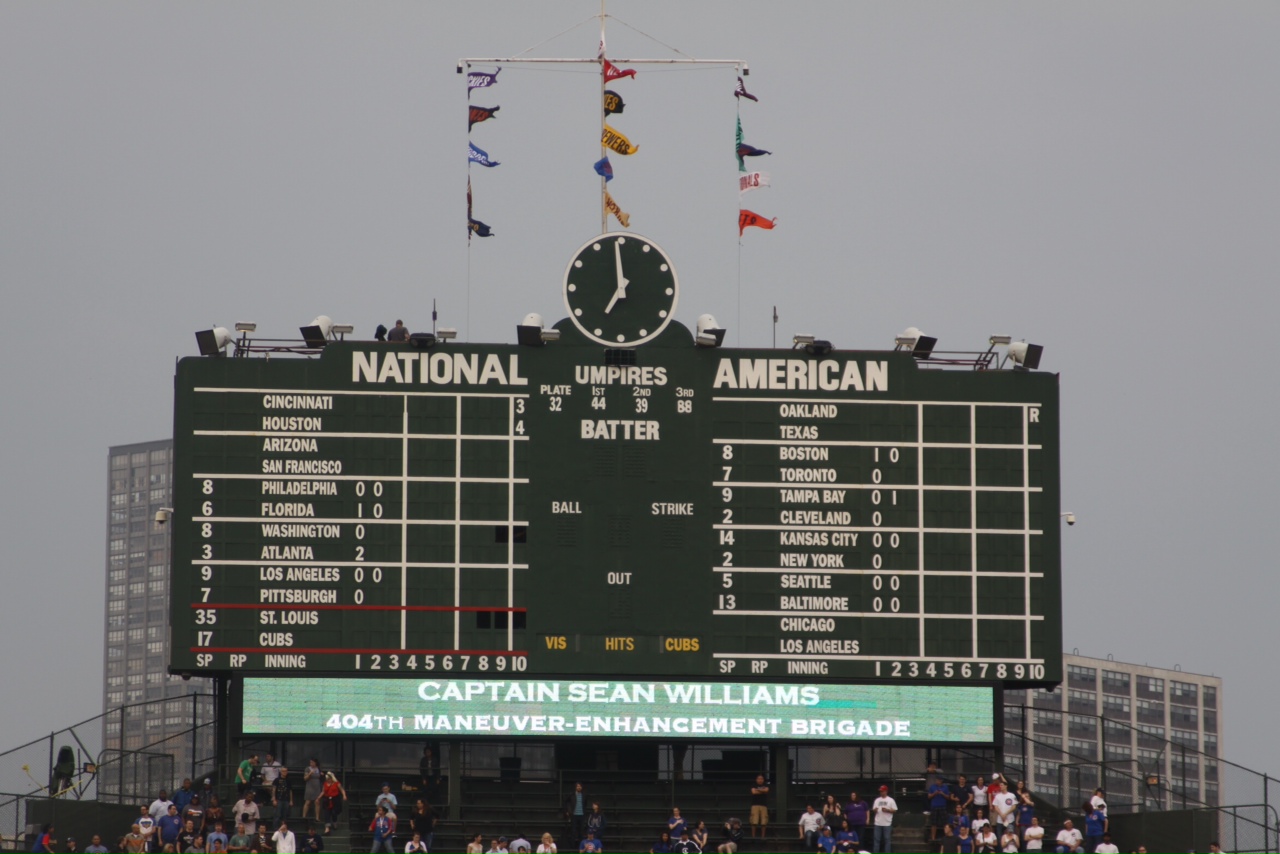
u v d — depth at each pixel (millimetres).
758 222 91750
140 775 93188
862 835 84812
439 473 84125
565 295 85312
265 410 83938
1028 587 84562
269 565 83250
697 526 84312
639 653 83750
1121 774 91812
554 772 90062
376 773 90000
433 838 84375
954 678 84125
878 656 84125
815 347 85250
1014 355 86000
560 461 84375
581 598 83812
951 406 85375
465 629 83500
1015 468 85188
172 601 82875
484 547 83875
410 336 84750
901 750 97875
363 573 83438
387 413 84188
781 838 85250
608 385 84812
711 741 83875
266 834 84062
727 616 84000
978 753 97875
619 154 93625
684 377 85062
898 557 84500
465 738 83250
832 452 84875
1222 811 85500
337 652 83062
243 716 82688
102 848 81438
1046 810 90375
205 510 83438
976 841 83000
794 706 84188
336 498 83688
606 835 86500
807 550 84375
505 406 84500
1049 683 84125
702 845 82250
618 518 84250
